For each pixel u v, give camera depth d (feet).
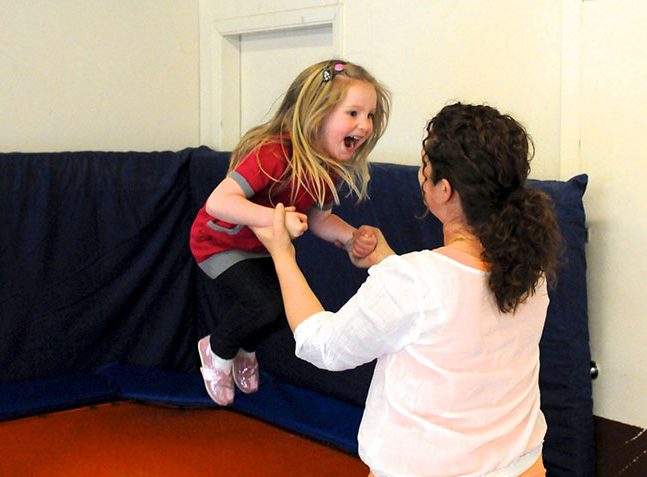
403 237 10.71
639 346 9.52
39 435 11.10
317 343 5.65
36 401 11.79
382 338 5.45
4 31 12.65
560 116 10.03
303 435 11.10
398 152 11.81
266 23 13.41
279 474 10.07
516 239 5.29
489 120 5.44
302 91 6.64
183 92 14.64
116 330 13.24
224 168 12.76
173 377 12.90
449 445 5.42
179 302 13.47
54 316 12.61
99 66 13.64
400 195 10.69
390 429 5.55
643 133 9.31
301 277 6.01
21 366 12.46
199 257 7.33
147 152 13.39
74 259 12.67
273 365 12.72
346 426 11.03
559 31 9.96
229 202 6.32
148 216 13.06
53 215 12.44
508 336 5.56
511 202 5.40
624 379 9.68
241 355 7.80
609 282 9.71
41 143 13.19
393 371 5.58
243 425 11.53
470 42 10.85
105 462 10.36
